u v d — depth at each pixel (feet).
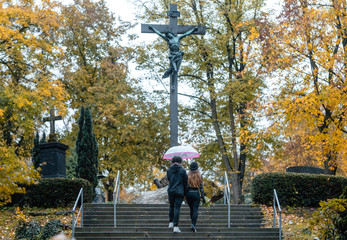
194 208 40.34
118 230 41.98
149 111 96.84
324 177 58.44
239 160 84.84
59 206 56.24
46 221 49.34
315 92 55.72
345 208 34.88
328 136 55.21
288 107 55.88
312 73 58.65
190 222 45.73
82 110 66.80
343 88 53.21
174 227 39.78
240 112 80.74
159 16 88.79
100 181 94.53
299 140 92.07
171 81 61.72
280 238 41.27
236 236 41.32
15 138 81.61
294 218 51.85
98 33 98.58
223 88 80.84
